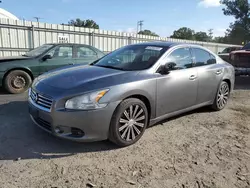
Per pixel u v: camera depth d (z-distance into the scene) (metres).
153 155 3.13
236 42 40.22
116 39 15.84
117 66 3.97
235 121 4.63
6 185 2.40
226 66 5.24
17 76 6.52
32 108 3.33
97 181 2.53
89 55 7.87
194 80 4.29
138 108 3.41
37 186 2.41
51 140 3.45
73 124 2.95
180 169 2.82
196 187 2.50
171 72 3.88
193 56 4.47
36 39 12.32
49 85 3.24
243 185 2.57
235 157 3.17
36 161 2.89
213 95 4.94
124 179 2.58
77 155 3.07
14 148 3.18
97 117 3.00
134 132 3.43
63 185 2.44
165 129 4.06
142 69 3.66
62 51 7.28
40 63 6.81
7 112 4.66
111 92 3.10
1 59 6.41
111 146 3.34
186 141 3.61
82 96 2.95
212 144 3.55
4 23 11.20
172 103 3.95
